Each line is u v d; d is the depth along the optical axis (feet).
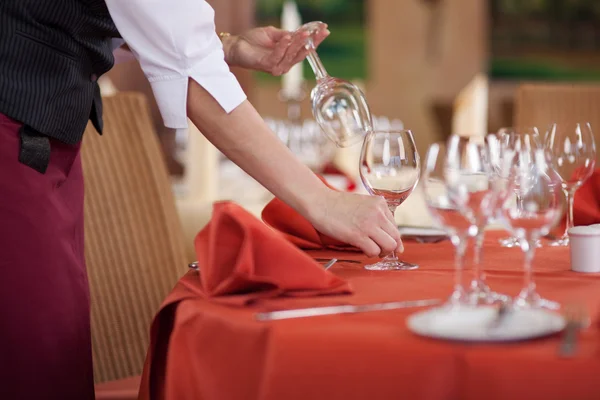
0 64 5.37
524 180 4.18
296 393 3.57
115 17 5.47
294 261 4.54
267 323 3.86
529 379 3.24
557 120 11.27
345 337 3.58
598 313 3.81
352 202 5.43
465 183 4.02
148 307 8.61
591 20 37.11
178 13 5.36
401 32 37.11
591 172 6.48
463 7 37.09
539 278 4.95
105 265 8.45
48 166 5.54
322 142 13.42
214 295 4.39
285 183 5.45
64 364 5.43
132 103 8.87
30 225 5.29
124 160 8.70
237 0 31.27
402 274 5.16
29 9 5.40
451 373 3.35
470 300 4.13
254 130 5.45
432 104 37.29
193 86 5.48
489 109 37.45
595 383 3.18
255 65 7.07
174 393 4.25
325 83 6.40
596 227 5.27
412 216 10.58
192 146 11.82
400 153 5.50
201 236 4.74
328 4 36.70
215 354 4.07
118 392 6.68
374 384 3.47
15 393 5.28
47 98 5.46
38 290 5.30
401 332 3.64
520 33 37.22
